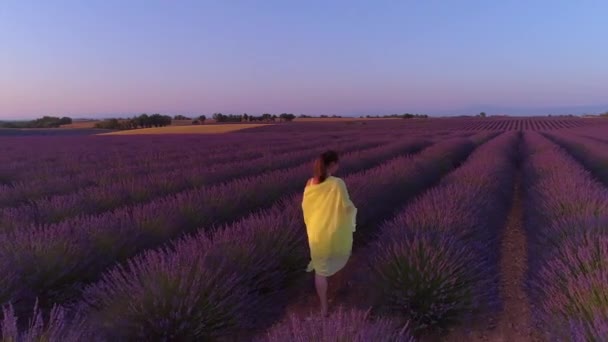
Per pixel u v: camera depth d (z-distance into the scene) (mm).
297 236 4801
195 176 9820
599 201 5570
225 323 3252
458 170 10297
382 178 8242
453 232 4746
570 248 4113
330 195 3703
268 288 4184
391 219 6777
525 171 12953
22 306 3711
